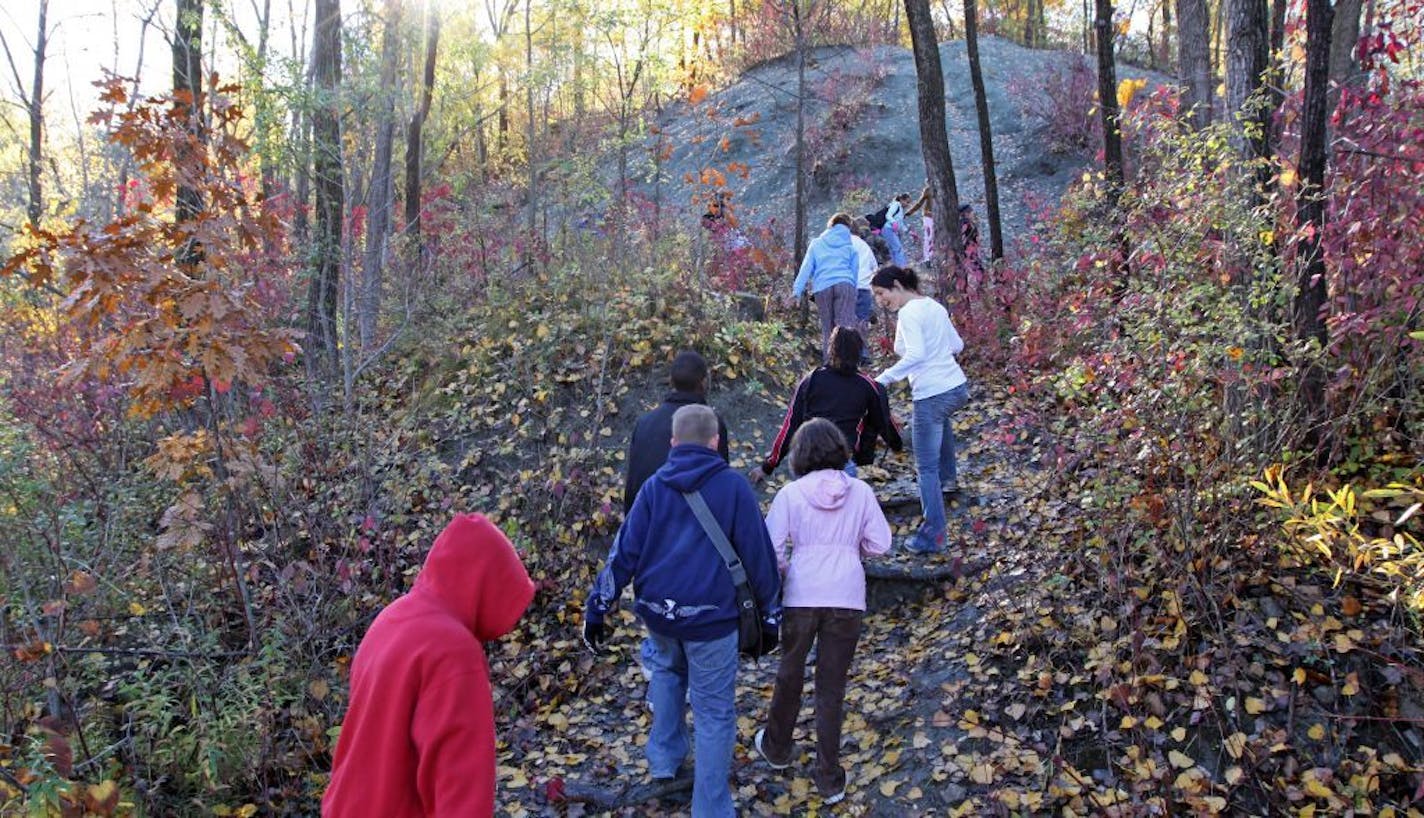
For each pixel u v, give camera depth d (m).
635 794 4.28
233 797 4.20
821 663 4.07
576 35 11.46
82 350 4.93
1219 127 4.98
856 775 4.25
